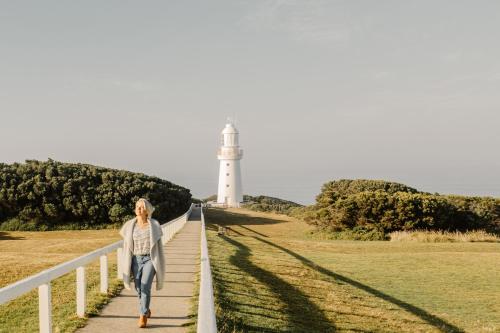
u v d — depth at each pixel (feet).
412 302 56.03
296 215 232.73
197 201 338.95
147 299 28.30
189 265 57.77
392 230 150.82
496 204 167.73
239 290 45.78
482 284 67.82
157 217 197.77
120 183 197.36
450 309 53.47
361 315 45.68
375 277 71.56
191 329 28.25
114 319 30.68
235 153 297.53
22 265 63.00
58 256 75.31
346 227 158.20
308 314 42.52
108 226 178.50
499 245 118.73
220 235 122.42
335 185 243.60
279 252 96.22
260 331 32.42
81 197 180.45
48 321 24.86
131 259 28.55
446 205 154.71
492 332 44.52
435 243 123.65
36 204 175.83
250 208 287.28
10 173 184.55
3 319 33.47
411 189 229.86
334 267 79.36
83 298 31.14
